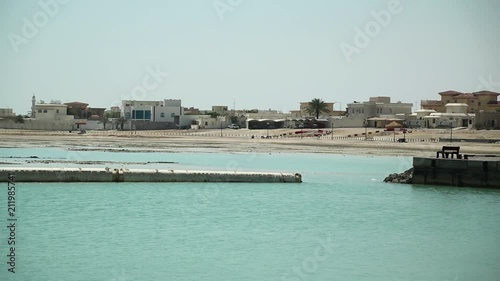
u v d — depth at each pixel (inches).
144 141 6771.7
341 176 3314.5
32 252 1553.9
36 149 5162.4
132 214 2062.0
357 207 2277.3
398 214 2143.2
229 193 2568.9
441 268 1483.8
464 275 1434.5
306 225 1945.1
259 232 1830.7
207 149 5605.3
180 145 6161.4
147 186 2659.9
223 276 1385.3
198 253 1572.3
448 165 2723.9
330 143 6254.9
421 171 2812.5
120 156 4512.8
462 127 7401.6
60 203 2213.3
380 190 2709.2
